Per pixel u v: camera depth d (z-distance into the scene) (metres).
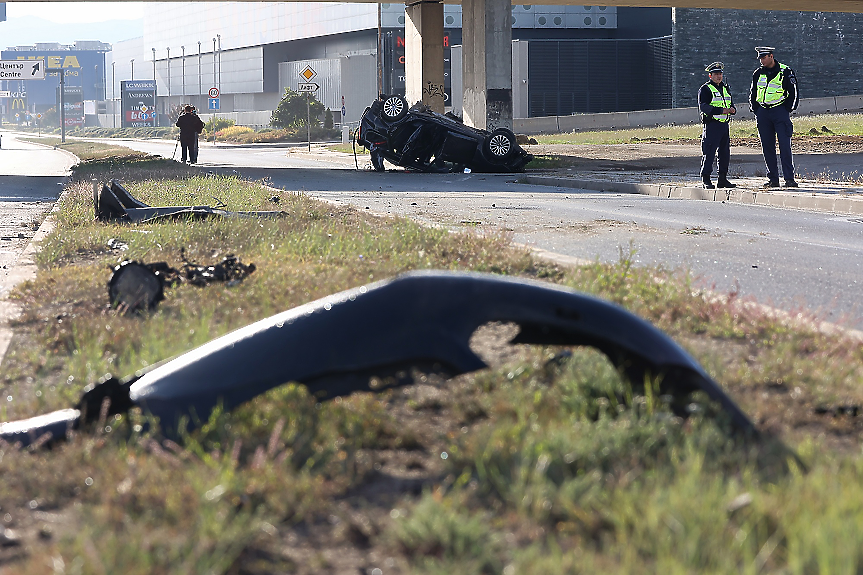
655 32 184.75
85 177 48.62
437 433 8.34
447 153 62.81
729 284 17.41
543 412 8.46
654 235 24.95
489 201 37.22
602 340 8.55
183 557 5.77
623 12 194.50
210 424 8.02
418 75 87.56
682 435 7.67
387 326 8.18
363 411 8.72
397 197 39.59
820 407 8.88
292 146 148.62
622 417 8.07
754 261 20.27
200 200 31.84
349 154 93.25
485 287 8.38
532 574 5.39
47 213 32.84
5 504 6.88
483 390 9.54
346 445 7.91
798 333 11.92
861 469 6.88
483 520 6.31
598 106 178.75
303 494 6.77
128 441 8.01
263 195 34.03
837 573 5.15
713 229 26.48
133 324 12.68
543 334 8.74
